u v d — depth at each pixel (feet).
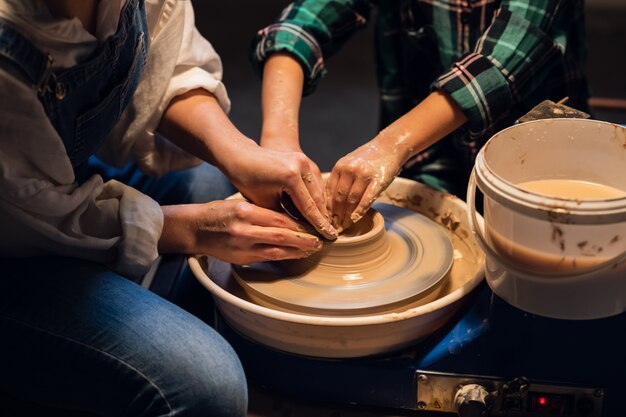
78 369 3.64
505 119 5.22
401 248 4.36
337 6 5.47
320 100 11.18
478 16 5.14
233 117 10.52
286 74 5.13
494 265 3.63
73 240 3.79
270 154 4.24
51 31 3.30
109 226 3.96
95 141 4.04
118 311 3.69
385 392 3.89
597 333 3.54
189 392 3.55
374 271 4.16
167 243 4.24
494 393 3.77
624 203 3.10
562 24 4.98
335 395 3.95
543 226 3.21
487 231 3.57
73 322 3.62
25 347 3.65
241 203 4.07
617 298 3.41
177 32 4.63
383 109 5.98
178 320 3.74
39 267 3.85
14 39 3.17
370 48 12.75
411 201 5.01
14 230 3.68
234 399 3.62
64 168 3.62
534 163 3.84
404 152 4.41
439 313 3.80
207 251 4.21
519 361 3.71
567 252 3.24
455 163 5.67
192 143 4.74
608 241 3.19
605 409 3.73
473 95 4.48
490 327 3.68
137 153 4.98
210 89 4.87
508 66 4.55
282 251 4.03
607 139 3.67
